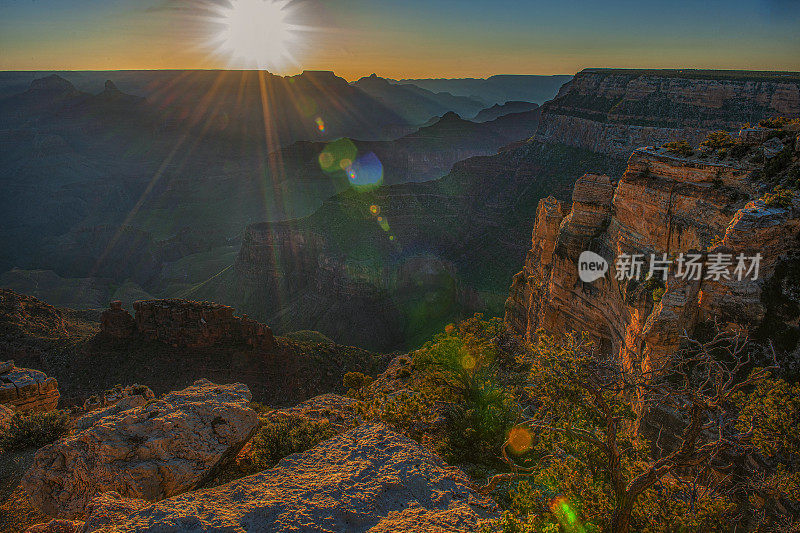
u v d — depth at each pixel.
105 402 33.41
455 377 29.53
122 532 12.39
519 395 27.42
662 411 21.70
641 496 16.30
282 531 12.88
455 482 16.14
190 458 16.98
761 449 17.06
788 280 23.83
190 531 12.66
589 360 15.45
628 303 32.97
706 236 29.25
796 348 22.59
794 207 25.00
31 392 31.64
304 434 21.05
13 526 16.27
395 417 23.34
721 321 24.80
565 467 16.58
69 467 16.91
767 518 17.20
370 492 14.95
